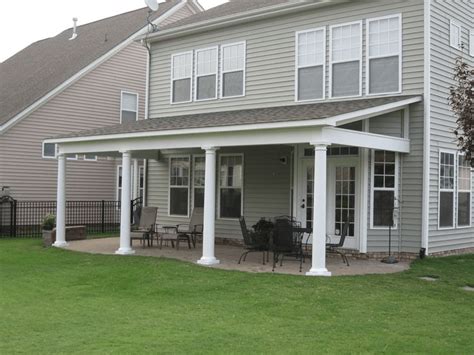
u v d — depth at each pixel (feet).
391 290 31.58
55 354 19.80
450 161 45.39
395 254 43.27
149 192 62.54
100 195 76.54
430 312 26.84
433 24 43.06
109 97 76.38
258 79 51.90
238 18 52.44
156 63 61.21
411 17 43.01
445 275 36.70
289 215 49.39
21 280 34.65
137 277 34.99
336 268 38.14
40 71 81.00
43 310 26.78
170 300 29.17
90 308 27.30
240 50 53.42
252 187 52.75
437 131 43.55
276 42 50.70
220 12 59.06
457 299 29.94
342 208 44.52
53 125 70.74
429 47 42.32
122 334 22.50
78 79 72.84
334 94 46.75
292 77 49.42
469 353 20.48
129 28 80.94
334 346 21.03
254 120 37.96
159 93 60.75
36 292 31.17
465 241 48.03
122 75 77.87
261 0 60.39
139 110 79.97
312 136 35.12
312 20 48.32
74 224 73.20
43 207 70.33
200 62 56.90
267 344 21.21
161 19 80.74
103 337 22.04
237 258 43.42
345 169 44.45
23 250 48.65
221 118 45.09
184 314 26.07
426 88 42.22
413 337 22.40
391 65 43.91
